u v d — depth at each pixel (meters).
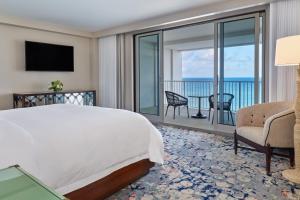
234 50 4.13
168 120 5.59
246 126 3.02
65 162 1.66
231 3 3.76
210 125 4.89
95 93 5.94
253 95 3.94
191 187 2.22
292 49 2.25
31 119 2.10
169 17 4.57
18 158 1.47
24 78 4.99
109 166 2.00
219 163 2.81
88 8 4.10
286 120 2.43
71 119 2.09
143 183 2.31
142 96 5.54
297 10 3.18
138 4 3.89
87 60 6.15
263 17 3.66
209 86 7.50
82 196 1.79
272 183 2.27
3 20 4.48
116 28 5.55
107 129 2.03
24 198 0.94
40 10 4.20
